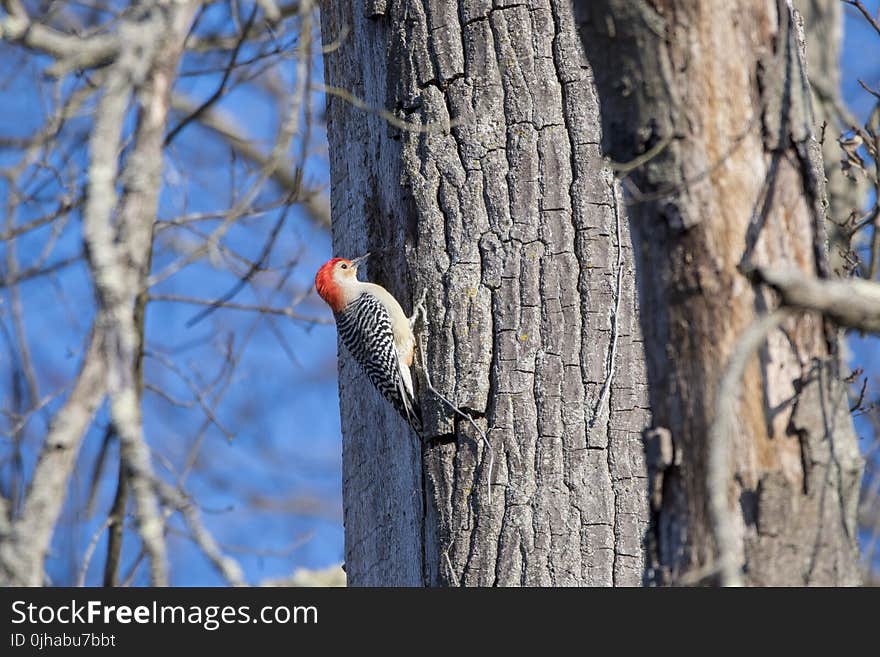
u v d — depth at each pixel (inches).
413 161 459.2
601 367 428.5
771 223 291.4
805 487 285.3
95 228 269.7
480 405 431.5
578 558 413.7
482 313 438.6
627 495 418.3
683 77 289.6
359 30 496.7
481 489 423.8
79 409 276.7
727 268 287.3
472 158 450.3
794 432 286.7
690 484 285.6
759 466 284.7
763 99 295.4
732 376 247.8
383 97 478.9
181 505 260.5
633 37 289.0
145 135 310.7
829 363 293.7
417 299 450.6
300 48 450.0
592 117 445.7
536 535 416.2
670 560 286.8
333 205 526.6
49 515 269.9
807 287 256.8
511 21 453.7
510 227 442.3
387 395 464.4
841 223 503.2
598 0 288.5
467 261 444.8
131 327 274.2
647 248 295.6
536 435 424.8
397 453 477.7
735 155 290.8
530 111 447.8
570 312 432.5
